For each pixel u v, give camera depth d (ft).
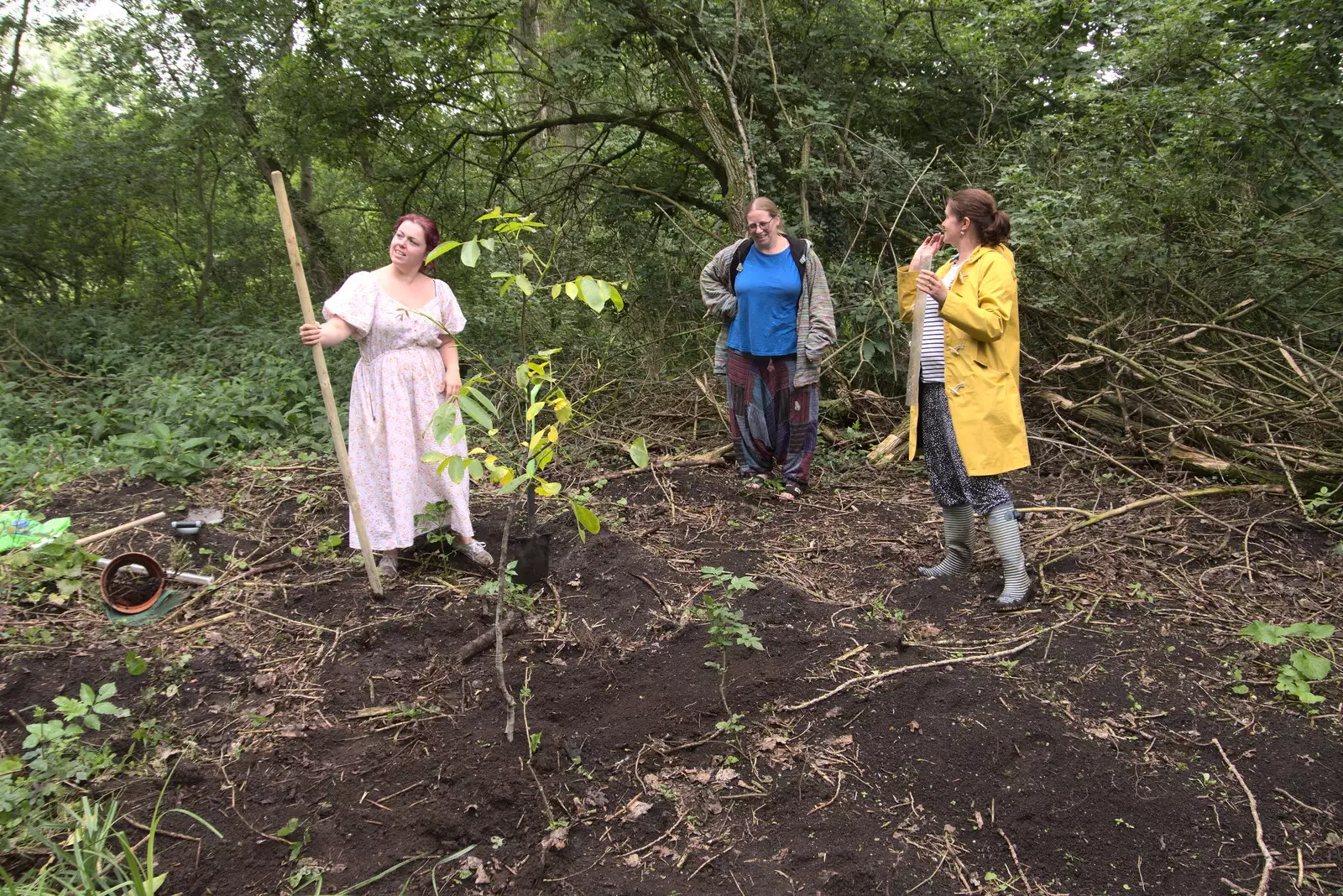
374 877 7.84
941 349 12.96
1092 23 29.37
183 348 29.30
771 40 26.76
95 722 9.11
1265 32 25.05
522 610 12.36
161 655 10.73
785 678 10.74
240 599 12.43
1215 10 24.53
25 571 12.39
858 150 25.59
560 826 8.48
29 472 16.89
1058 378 22.65
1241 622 12.31
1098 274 22.81
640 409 23.52
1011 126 27.48
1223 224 24.25
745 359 18.04
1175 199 24.07
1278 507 16.46
